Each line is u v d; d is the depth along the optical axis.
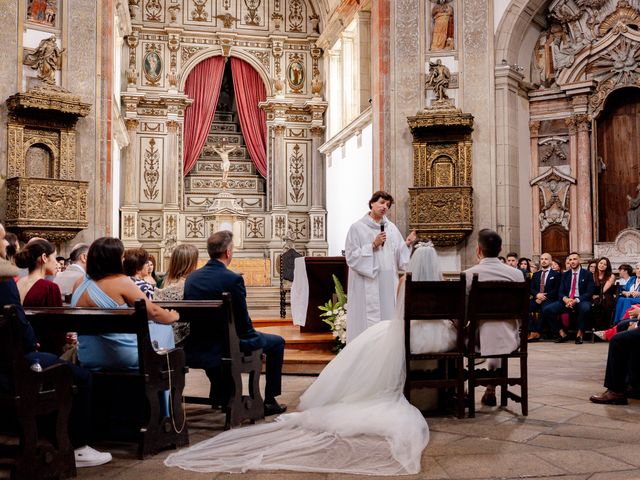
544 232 16.14
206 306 5.32
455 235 15.15
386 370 5.53
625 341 6.42
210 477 4.21
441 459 4.58
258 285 22.06
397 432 4.81
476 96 15.53
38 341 5.44
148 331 4.71
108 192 14.97
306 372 8.65
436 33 15.98
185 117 23.38
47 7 14.50
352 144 20.58
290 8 24.12
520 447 4.89
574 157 15.76
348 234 7.34
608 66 15.34
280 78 23.89
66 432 4.25
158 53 23.03
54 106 13.84
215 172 23.97
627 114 15.23
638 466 4.40
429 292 5.64
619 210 15.26
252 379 5.81
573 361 9.73
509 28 15.48
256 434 5.12
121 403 5.17
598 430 5.41
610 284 12.67
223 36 23.39
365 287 7.27
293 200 24.02
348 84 22.05
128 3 22.38
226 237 6.02
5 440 5.02
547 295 13.07
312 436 4.96
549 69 16.25
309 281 10.25
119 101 21.42
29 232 13.63
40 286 5.65
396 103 16.05
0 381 4.09
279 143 23.77
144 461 4.61
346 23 21.66
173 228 22.64
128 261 6.38
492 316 5.86
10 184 13.57
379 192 7.35
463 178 15.34
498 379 5.93
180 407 5.04
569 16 15.70
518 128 15.83
